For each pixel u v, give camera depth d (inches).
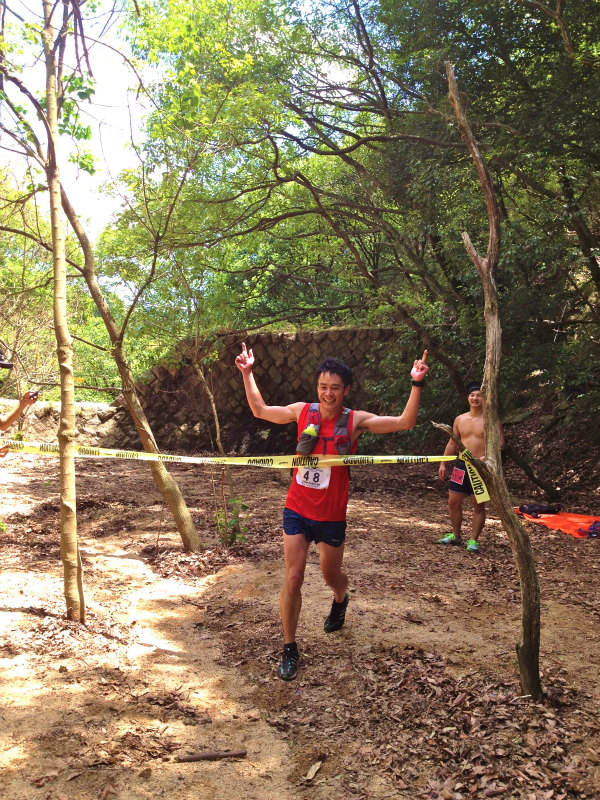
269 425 613.3
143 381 600.1
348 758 127.9
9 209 335.6
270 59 430.9
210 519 319.0
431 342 465.7
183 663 165.3
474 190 401.7
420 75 412.5
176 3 275.3
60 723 133.8
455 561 262.1
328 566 166.2
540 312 419.2
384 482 466.3
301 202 487.8
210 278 337.7
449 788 118.4
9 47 202.2
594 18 369.7
